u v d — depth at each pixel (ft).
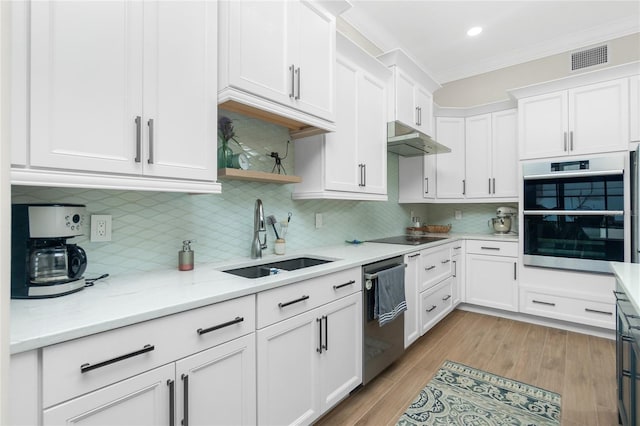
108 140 3.46
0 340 1.62
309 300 4.97
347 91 7.23
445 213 13.66
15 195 3.74
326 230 8.39
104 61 3.43
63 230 3.54
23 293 3.39
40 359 2.45
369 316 6.38
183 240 5.31
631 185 8.29
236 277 4.52
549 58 10.96
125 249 4.67
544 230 9.67
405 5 8.75
